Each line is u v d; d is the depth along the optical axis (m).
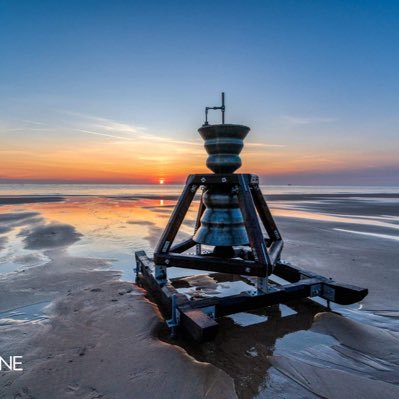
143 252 5.86
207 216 4.71
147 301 4.66
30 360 3.08
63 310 4.32
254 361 3.12
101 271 6.25
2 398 2.54
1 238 9.76
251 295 3.85
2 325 3.86
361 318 4.12
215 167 4.59
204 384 2.71
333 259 7.18
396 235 10.52
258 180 4.56
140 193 49.72
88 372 2.88
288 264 5.11
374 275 5.96
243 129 4.47
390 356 3.20
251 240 3.96
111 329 3.76
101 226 12.64
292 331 3.78
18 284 5.37
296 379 2.82
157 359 3.08
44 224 12.95
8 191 54.88
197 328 2.97
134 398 2.55
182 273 6.32
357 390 2.65
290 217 16.27
